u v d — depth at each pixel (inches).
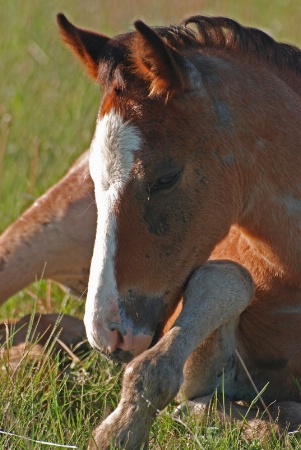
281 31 880.9
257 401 390.0
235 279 354.6
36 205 477.1
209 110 351.3
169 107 343.3
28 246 466.6
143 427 314.5
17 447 333.4
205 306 342.0
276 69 396.2
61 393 392.8
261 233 373.7
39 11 935.0
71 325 449.4
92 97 721.6
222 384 369.1
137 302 339.3
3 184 589.0
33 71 779.4
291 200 369.7
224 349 379.6
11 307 490.3
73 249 473.1
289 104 375.6
